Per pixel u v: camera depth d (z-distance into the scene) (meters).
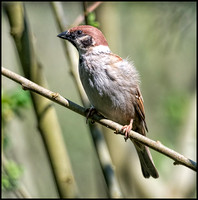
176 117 13.24
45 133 8.09
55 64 15.56
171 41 12.62
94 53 8.47
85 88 8.53
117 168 11.20
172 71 16.16
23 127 11.50
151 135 14.39
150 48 15.45
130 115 8.76
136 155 11.68
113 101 8.45
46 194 12.64
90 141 15.27
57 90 15.60
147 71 15.98
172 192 11.80
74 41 8.62
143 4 14.27
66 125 15.36
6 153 10.16
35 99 8.05
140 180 11.42
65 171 8.11
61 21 9.05
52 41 15.42
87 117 7.54
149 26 14.42
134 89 8.59
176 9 12.16
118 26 12.09
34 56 8.11
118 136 11.23
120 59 8.57
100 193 11.30
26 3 14.59
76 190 8.16
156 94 15.74
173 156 6.60
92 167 14.88
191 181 12.06
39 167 12.62
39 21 15.30
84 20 9.30
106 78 8.32
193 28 13.92
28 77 8.09
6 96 9.10
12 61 12.38
